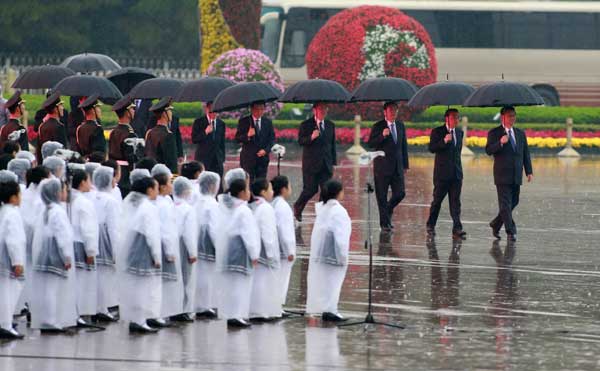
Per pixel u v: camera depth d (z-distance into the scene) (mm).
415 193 90250
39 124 69438
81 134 60875
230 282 44312
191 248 45375
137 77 78688
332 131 70750
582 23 167125
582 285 52719
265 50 165125
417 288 51812
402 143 69250
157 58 199000
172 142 58375
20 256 42188
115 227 45938
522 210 80250
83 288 44938
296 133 142125
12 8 184750
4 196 42375
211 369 37812
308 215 75938
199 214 46562
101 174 46406
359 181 96625
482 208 81375
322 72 145375
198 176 49719
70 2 187875
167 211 44562
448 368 38062
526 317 46094
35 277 43500
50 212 43438
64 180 46188
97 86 65562
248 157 69938
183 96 67812
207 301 46656
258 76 136250
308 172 70500
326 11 164375
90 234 44438
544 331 43656
